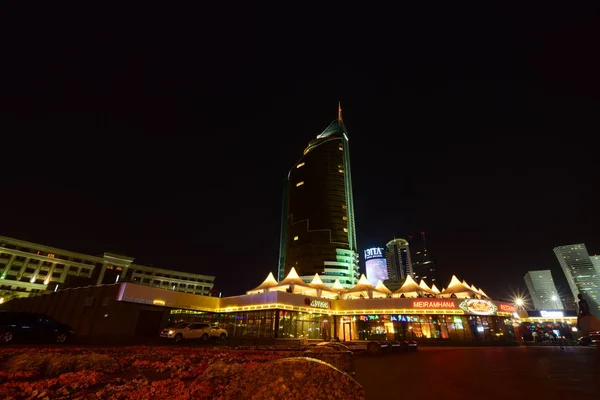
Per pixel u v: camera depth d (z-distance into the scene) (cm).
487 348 3516
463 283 5188
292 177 11450
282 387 342
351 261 9256
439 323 4056
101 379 808
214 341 2944
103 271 11394
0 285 9188
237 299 4150
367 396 886
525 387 1027
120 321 3341
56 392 673
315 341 3206
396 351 2620
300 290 4894
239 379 376
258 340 3197
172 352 1458
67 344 2012
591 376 1267
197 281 13538
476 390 976
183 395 669
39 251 10138
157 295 3659
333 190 10419
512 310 4716
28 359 894
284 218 12000
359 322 4225
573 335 5712
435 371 1436
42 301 4519
